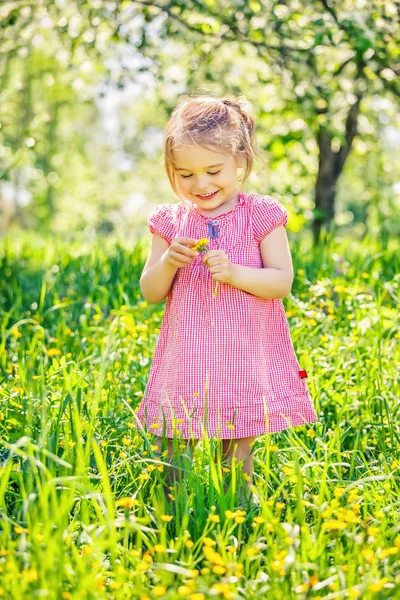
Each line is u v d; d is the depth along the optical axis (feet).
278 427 9.14
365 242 19.65
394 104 27.89
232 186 9.33
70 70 23.86
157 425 8.85
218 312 9.11
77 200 78.33
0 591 6.31
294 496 8.45
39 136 26.07
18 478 8.47
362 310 14.38
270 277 9.14
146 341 13.87
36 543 6.50
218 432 8.51
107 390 11.28
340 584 6.67
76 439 8.45
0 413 9.87
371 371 11.74
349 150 29.73
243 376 9.02
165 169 9.61
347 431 10.59
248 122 10.08
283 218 9.45
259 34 20.94
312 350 12.96
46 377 11.03
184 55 23.79
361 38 17.87
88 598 6.19
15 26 22.68
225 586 6.21
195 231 9.44
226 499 7.89
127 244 27.84
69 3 21.74
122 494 8.64
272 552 7.02
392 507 8.33
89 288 18.93
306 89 21.97
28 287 20.81
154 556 7.43
